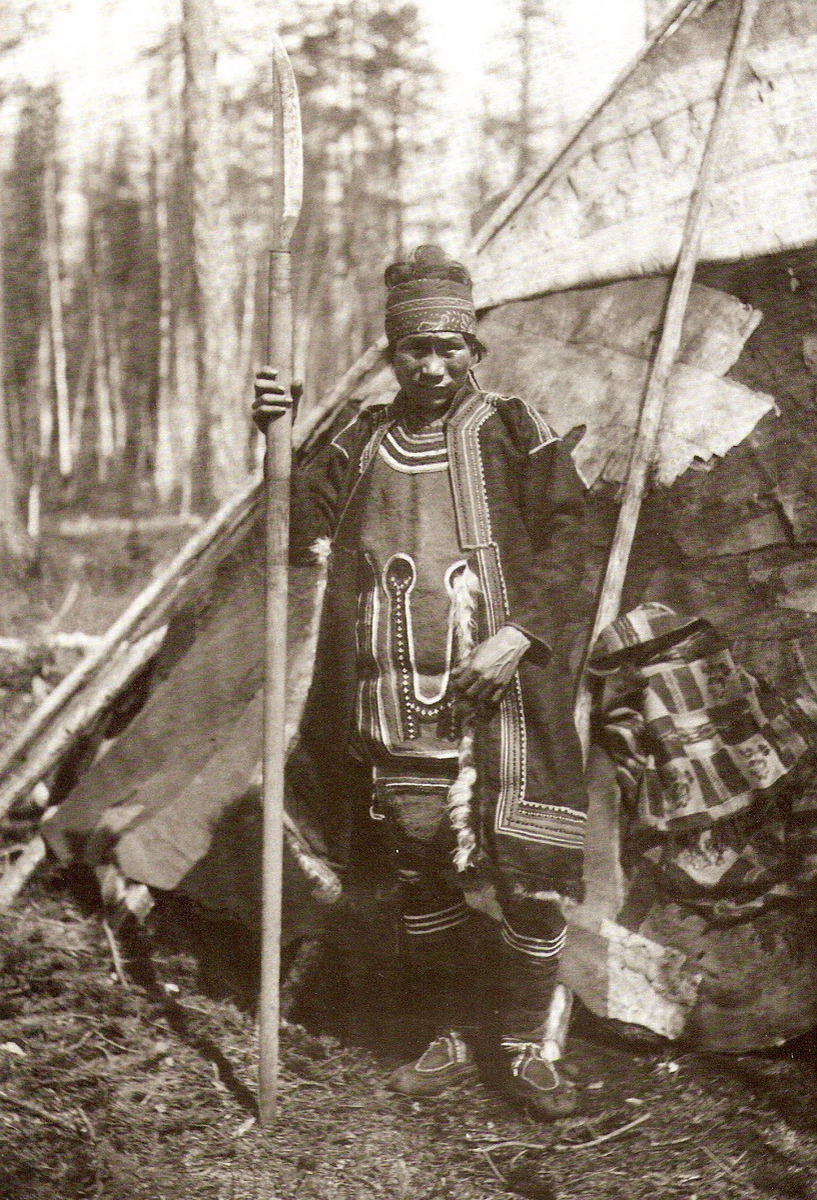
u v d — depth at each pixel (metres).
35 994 2.78
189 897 3.03
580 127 3.27
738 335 2.91
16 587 7.29
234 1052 2.67
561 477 2.40
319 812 2.60
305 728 2.60
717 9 3.20
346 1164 2.32
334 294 10.60
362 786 2.63
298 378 2.34
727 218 3.01
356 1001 2.92
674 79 3.19
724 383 2.89
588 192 3.23
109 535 10.02
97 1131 2.34
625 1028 2.64
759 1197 2.17
